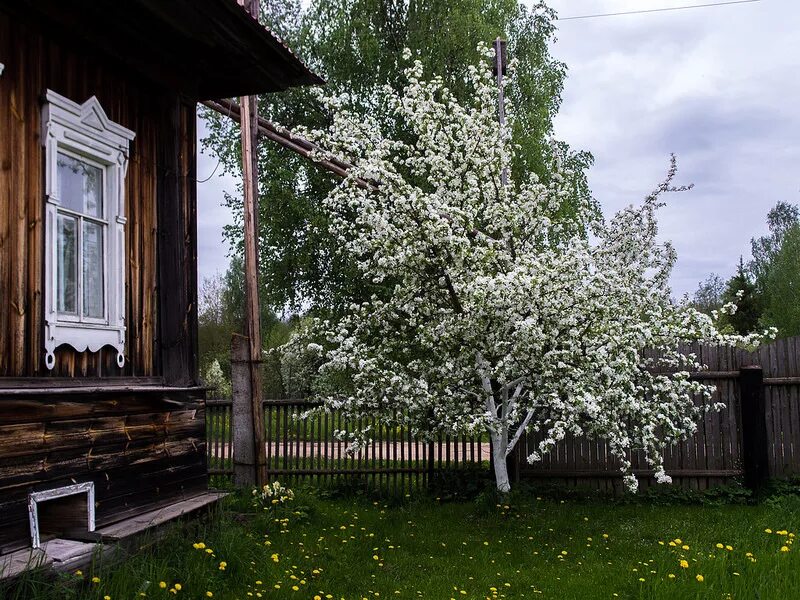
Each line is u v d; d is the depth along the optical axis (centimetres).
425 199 829
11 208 462
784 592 538
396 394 903
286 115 1802
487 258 862
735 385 992
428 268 888
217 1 552
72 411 480
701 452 990
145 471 564
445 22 1717
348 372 1155
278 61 674
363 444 938
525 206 949
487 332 841
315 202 1712
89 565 449
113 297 561
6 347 452
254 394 951
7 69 464
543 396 810
